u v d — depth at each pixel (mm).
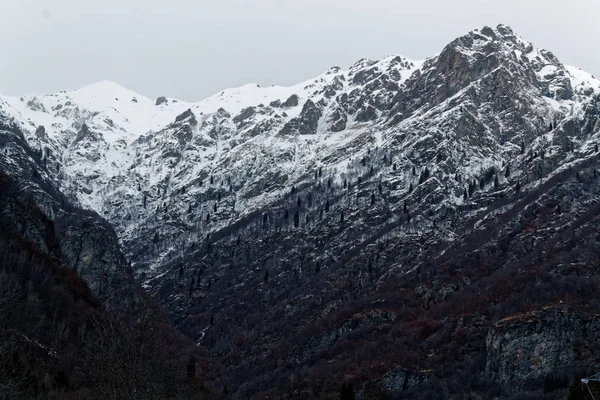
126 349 109438
